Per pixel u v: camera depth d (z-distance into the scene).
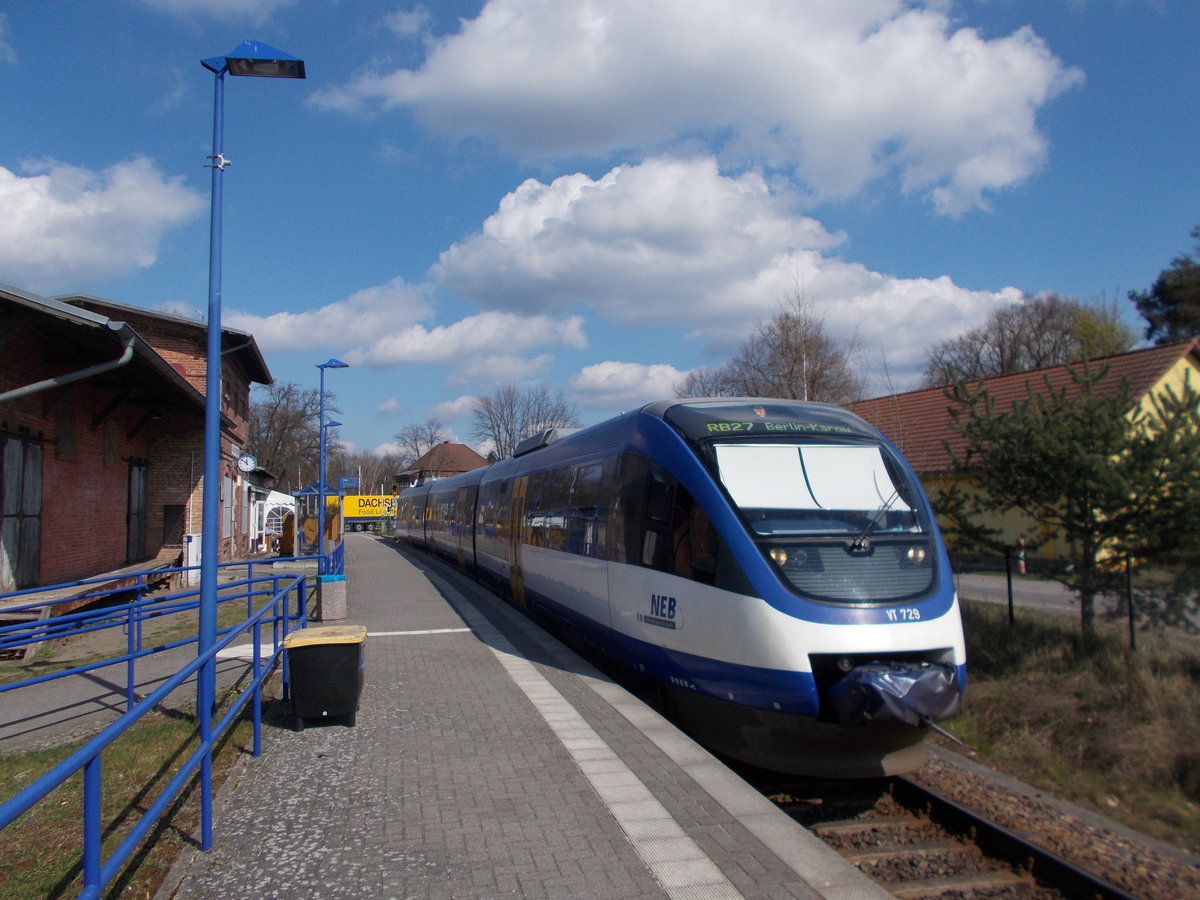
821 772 6.29
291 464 66.00
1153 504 8.47
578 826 4.74
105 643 12.11
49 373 13.23
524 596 14.38
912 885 5.21
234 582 10.25
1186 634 8.84
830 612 6.32
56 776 2.37
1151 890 5.18
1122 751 7.19
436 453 98.12
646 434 8.73
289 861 4.31
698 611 7.11
